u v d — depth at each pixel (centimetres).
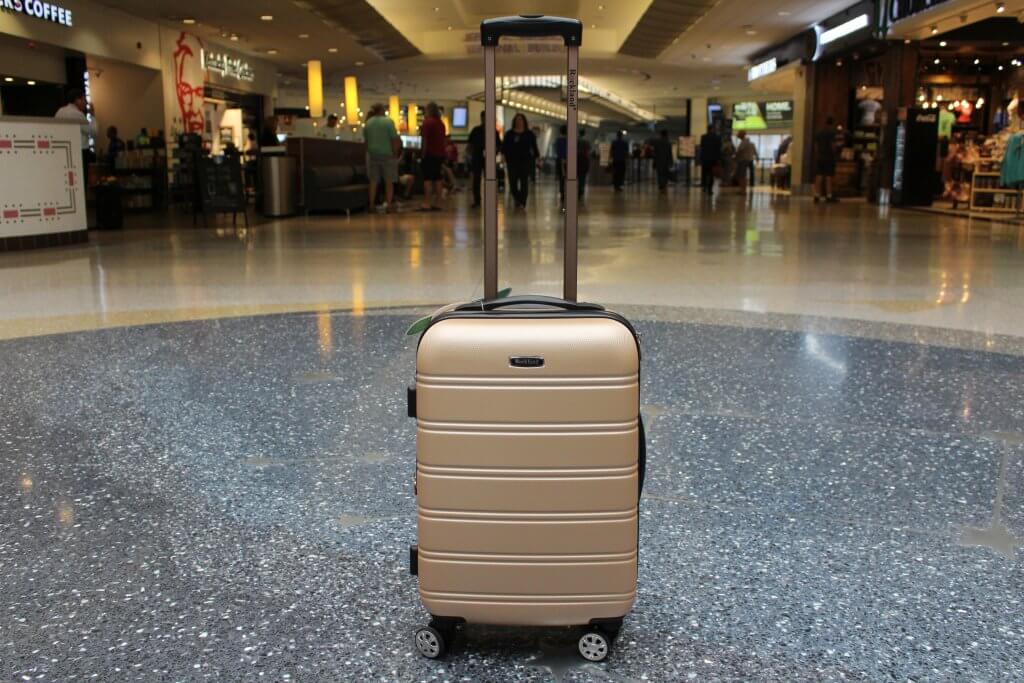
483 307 150
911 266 691
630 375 139
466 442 140
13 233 830
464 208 1508
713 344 400
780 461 250
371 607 168
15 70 1338
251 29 1772
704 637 158
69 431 278
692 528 205
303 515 212
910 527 206
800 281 606
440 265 705
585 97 3183
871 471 243
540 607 144
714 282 602
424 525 143
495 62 159
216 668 148
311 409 300
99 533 203
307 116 2283
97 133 1703
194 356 379
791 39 2075
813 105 1992
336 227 1119
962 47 1543
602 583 143
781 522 209
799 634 159
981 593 175
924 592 175
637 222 1180
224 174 1143
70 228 900
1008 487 231
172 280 623
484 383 139
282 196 1306
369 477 238
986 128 1680
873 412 297
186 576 182
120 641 157
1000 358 374
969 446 263
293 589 176
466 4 1833
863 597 173
